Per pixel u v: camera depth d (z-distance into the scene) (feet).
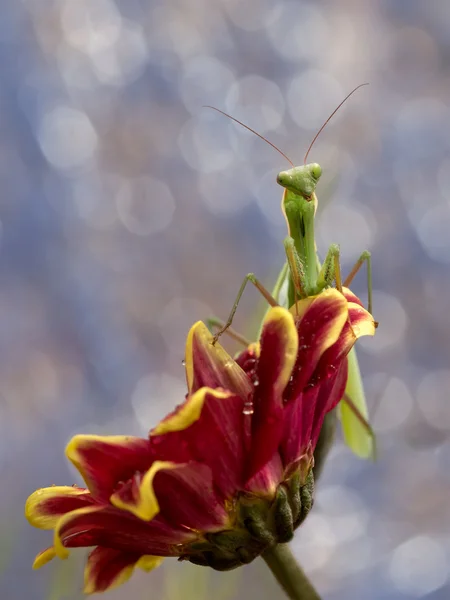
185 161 2.36
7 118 2.31
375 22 2.67
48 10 2.46
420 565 1.76
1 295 2.10
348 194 2.39
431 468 2.00
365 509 1.92
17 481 1.86
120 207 2.28
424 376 2.18
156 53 2.49
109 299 2.16
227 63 2.52
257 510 0.75
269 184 2.36
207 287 2.23
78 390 2.04
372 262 2.30
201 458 0.74
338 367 0.76
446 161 2.44
